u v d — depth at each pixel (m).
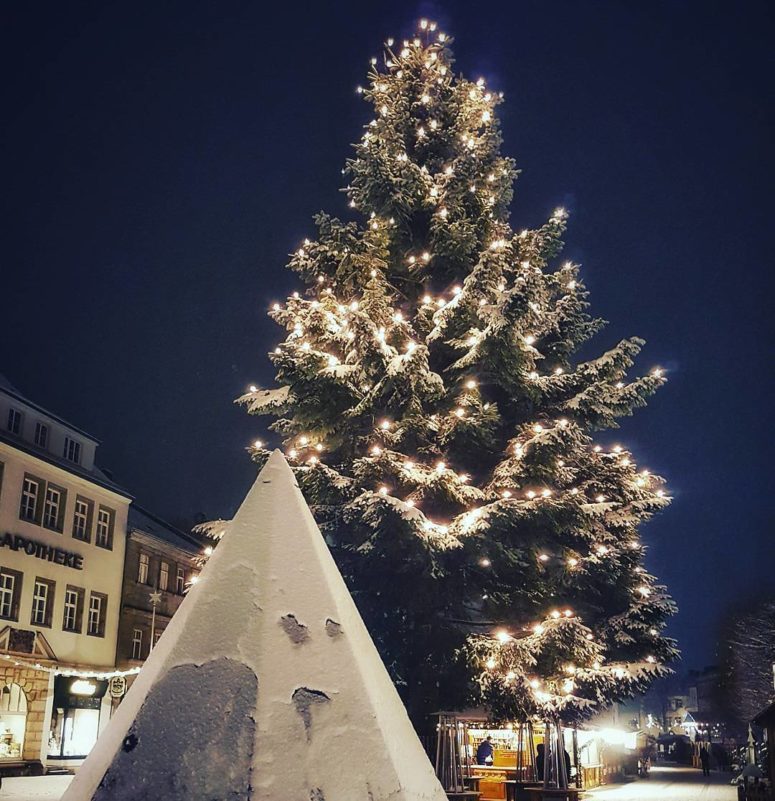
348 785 1.87
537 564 14.60
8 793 20.72
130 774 1.83
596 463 16.39
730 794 25.70
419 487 13.54
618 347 15.55
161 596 36.38
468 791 13.78
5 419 27.50
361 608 14.90
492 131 17.30
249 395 15.59
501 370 14.48
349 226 15.56
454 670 14.20
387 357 13.88
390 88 17.42
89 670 30.39
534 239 16.11
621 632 16.11
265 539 2.19
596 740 28.95
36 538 28.39
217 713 1.90
